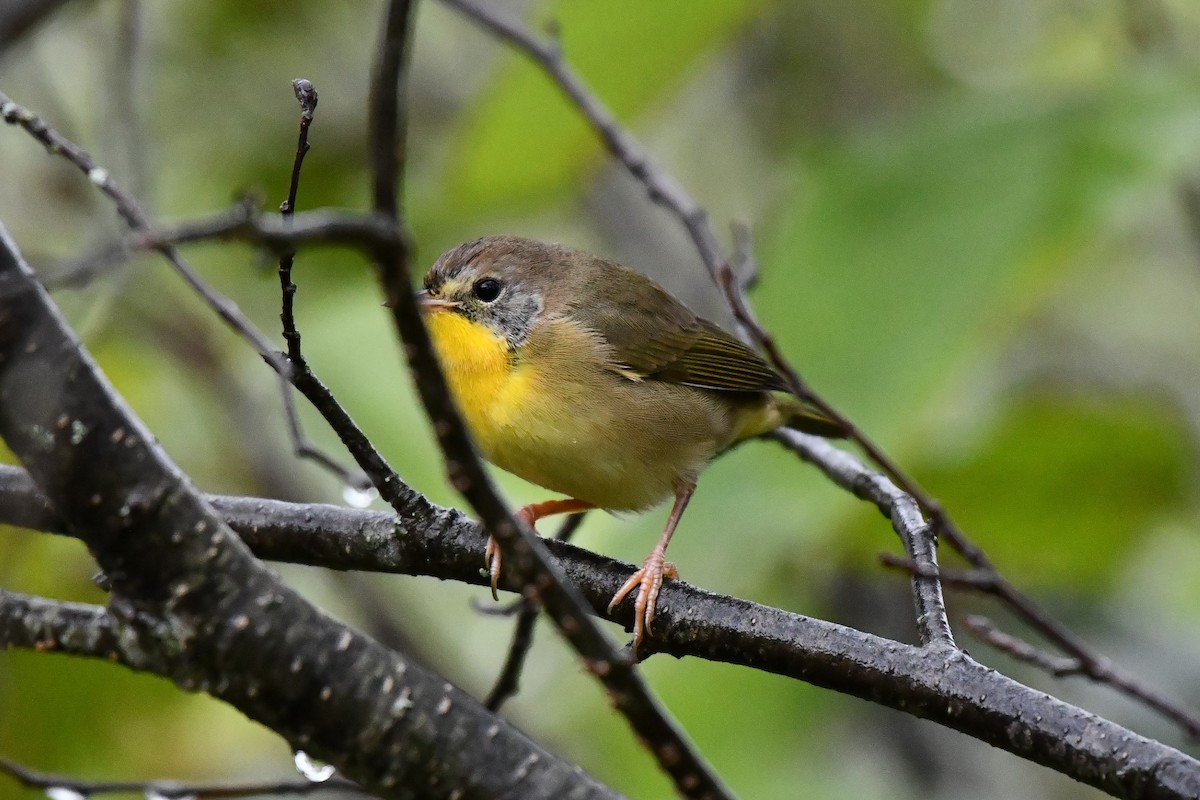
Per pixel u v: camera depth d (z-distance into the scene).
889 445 10.09
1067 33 15.09
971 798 12.69
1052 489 12.90
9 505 6.02
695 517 10.80
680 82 12.01
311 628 5.29
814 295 10.79
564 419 8.78
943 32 15.45
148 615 5.23
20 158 13.82
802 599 13.31
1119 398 12.84
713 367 9.45
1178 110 11.18
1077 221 10.70
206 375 13.45
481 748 5.32
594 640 4.92
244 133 14.29
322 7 14.69
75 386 5.04
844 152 11.44
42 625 5.58
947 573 8.54
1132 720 13.23
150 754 12.32
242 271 13.80
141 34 11.14
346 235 4.18
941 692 6.11
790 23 15.05
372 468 6.78
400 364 12.82
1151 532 13.44
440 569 6.97
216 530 5.25
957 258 10.69
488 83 12.80
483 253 9.09
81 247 11.02
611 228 15.15
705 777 5.10
